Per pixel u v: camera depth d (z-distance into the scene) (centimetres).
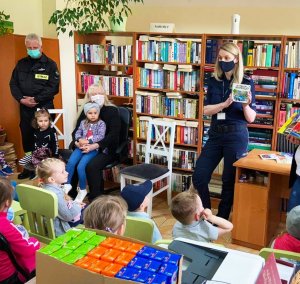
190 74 386
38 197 216
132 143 425
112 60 422
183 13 582
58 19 424
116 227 143
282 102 367
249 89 295
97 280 89
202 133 389
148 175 352
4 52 444
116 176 431
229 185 326
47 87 436
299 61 345
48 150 394
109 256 96
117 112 378
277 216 335
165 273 89
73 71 508
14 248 168
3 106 459
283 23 529
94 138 369
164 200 405
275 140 361
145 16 605
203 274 99
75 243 103
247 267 100
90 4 416
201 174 334
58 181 241
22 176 436
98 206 145
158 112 407
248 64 363
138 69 409
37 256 97
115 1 410
